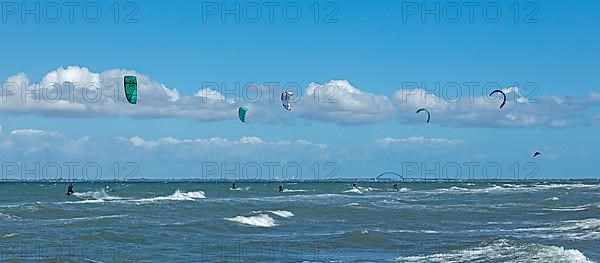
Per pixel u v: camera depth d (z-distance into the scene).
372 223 43.84
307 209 54.91
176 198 81.81
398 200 77.56
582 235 34.12
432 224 42.97
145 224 40.44
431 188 140.88
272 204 63.72
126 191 112.25
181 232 36.62
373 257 27.33
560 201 69.44
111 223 40.78
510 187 141.88
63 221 42.31
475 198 82.31
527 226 40.44
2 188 135.88
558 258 25.09
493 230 38.09
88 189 127.38
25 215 47.31
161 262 25.78
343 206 57.59
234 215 49.81
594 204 56.94
